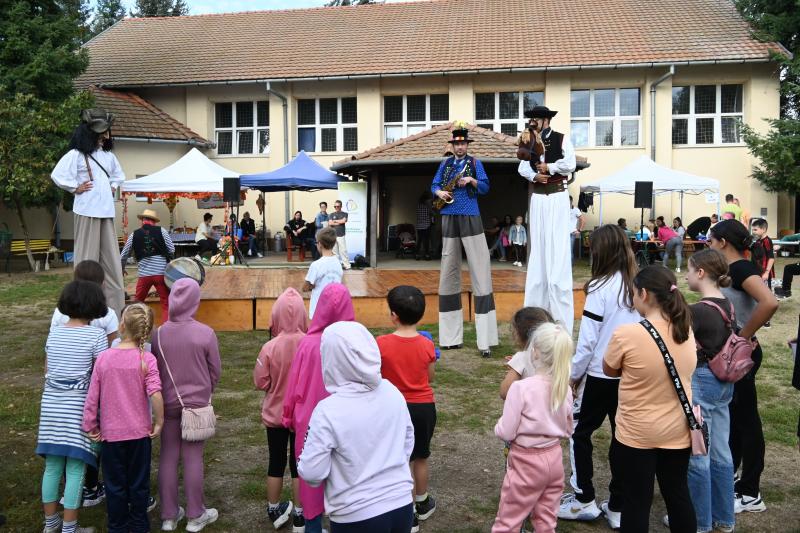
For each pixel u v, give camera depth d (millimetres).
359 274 13273
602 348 3850
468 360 7840
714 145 20250
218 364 3967
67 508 3664
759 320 3844
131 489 3660
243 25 26094
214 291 10367
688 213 20312
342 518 2639
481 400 6348
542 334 3314
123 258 9008
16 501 4289
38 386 6910
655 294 3248
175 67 22906
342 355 2699
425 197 18516
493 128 21344
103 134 6320
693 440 3176
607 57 20094
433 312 10031
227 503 4273
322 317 3559
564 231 6305
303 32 24859
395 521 2656
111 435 3576
